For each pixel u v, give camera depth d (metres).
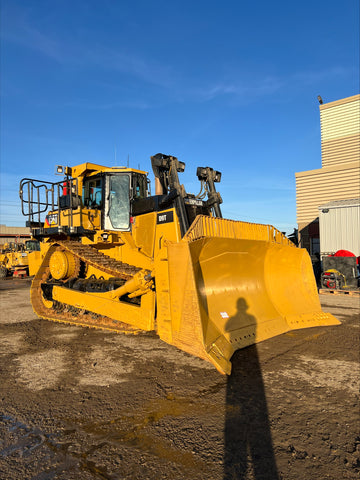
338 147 19.19
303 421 2.86
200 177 6.64
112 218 6.22
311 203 17.67
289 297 6.02
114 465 2.30
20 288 13.38
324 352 4.69
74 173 6.78
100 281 6.07
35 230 7.45
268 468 2.26
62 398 3.33
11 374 3.98
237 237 5.28
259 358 4.46
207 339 3.91
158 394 3.40
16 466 2.30
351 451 2.44
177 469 2.25
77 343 5.24
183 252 3.99
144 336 5.63
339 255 12.09
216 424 2.82
